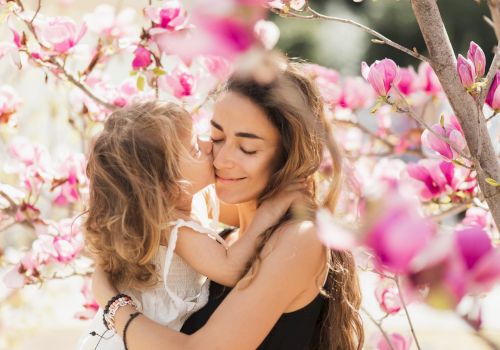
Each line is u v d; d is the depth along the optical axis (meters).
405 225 0.65
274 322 1.71
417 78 2.88
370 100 3.12
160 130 1.81
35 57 2.27
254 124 1.79
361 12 8.62
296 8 1.65
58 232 2.43
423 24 1.53
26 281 2.36
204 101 2.38
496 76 1.54
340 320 1.93
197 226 1.82
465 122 1.53
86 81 2.60
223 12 0.72
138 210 1.79
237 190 1.86
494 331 3.70
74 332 4.44
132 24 2.47
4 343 3.90
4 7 2.19
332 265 1.90
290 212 1.80
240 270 1.76
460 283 0.62
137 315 1.75
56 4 4.48
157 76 2.28
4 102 2.63
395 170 2.76
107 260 1.86
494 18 1.63
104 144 1.84
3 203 2.44
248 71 0.76
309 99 1.87
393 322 4.46
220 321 1.66
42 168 2.50
